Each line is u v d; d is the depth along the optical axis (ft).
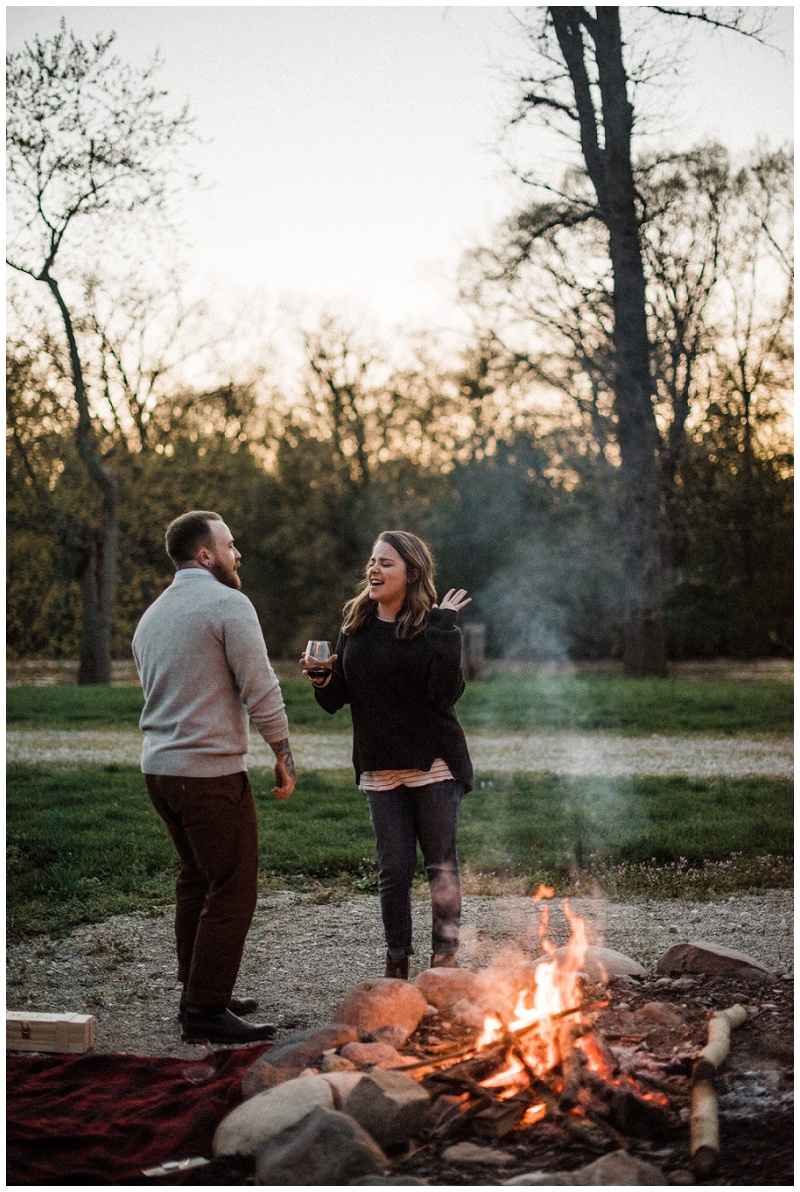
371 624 14.43
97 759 39.32
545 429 89.56
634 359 75.97
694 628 103.96
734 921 18.13
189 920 13.91
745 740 44.06
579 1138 9.67
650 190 72.59
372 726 14.17
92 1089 11.41
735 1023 11.73
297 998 14.78
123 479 89.51
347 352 125.18
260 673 13.26
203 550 14.19
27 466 82.33
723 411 87.97
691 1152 9.25
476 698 57.57
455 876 14.30
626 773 35.12
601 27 63.87
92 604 85.40
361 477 126.72
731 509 94.17
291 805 29.40
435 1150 9.71
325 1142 9.22
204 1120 10.27
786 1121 9.73
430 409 121.70
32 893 20.49
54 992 15.15
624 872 21.47
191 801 13.14
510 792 31.12
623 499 79.20
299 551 124.36
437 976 12.89
